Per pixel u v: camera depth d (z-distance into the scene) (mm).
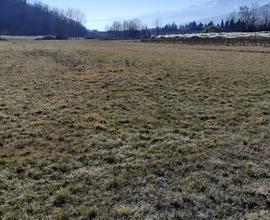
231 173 7559
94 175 7324
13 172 7387
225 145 9188
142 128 10508
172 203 6301
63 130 10164
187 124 11016
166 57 34875
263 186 6961
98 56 34094
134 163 7969
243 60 31812
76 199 6363
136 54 38844
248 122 11352
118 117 11609
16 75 20031
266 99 14742
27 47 48844
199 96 15242
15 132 9898
